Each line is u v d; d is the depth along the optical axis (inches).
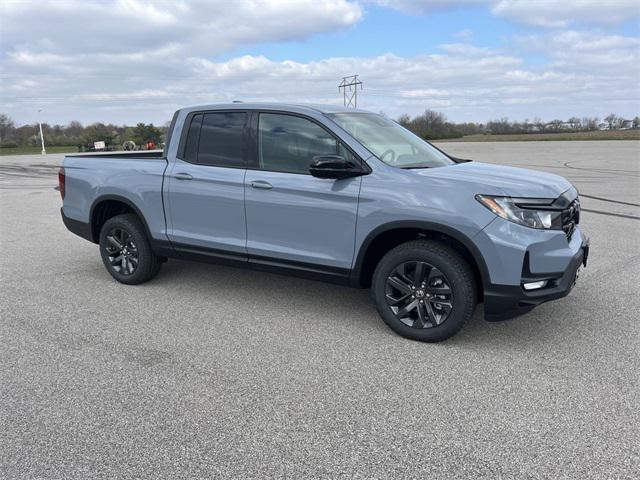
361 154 165.2
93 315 187.8
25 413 122.9
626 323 175.9
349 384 136.4
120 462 105.1
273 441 111.7
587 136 2669.8
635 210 412.8
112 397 130.0
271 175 178.9
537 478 99.9
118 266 226.4
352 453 107.6
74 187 230.2
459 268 152.6
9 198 532.1
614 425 116.9
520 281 145.6
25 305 198.4
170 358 152.4
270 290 216.4
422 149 190.7
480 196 147.9
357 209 162.4
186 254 203.8
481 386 134.8
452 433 114.3
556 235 146.9
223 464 104.3
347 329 174.2
